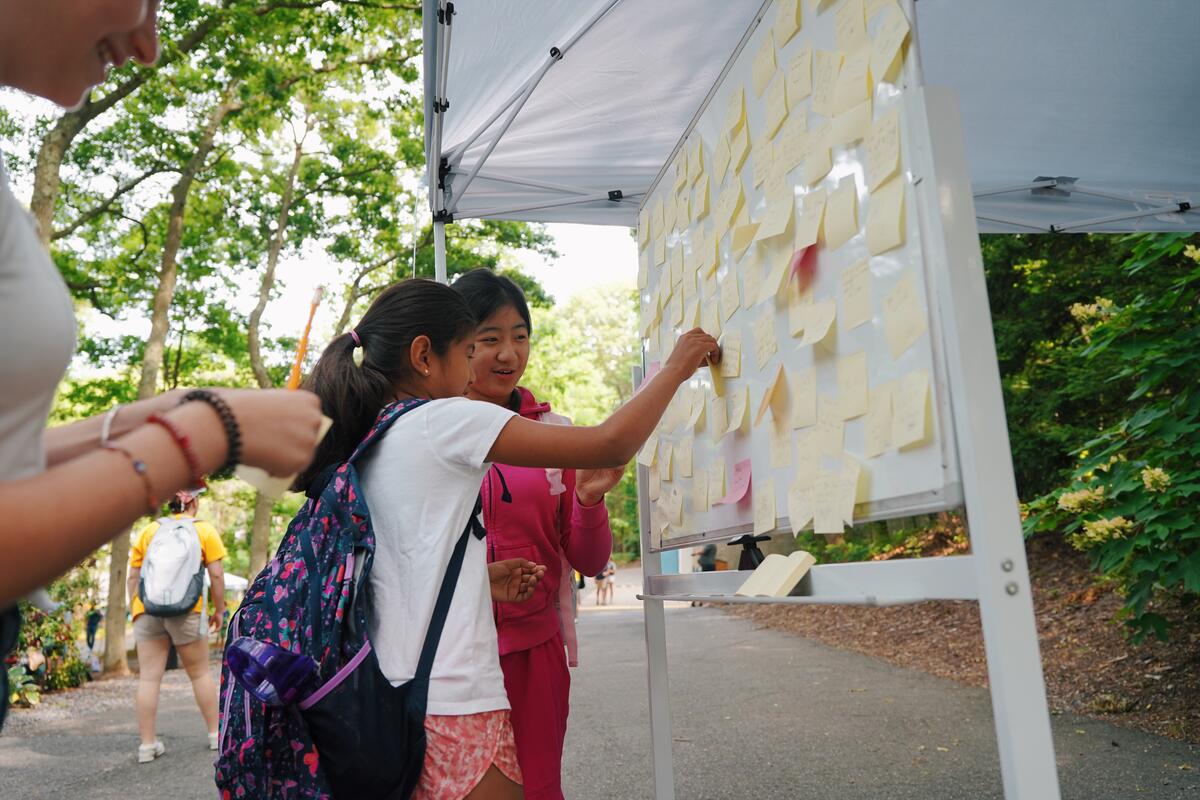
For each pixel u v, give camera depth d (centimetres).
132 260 1588
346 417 176
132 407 102
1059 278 766
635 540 4228
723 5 305
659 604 299
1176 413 426
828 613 1015
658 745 288
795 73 194
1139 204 481
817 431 178
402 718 149
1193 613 521
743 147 228
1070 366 708
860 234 161
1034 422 774
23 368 79
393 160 1756
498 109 371
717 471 245
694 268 272
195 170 1496
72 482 73
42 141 1223
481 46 325
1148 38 344
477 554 167
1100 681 490
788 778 390
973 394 125
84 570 1191
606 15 309
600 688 686
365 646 150
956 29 336
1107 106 394
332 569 154
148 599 546
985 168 450
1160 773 347
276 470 87
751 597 188
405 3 1494
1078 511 441
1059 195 475
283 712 147
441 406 168
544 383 2920
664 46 330
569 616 263
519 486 246
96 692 973
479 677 158
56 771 537
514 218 457
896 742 438
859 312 160
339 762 145
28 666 960
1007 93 381
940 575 132
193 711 782
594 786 400
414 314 183
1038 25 336
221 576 593
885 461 150
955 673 604
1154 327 436
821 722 499
